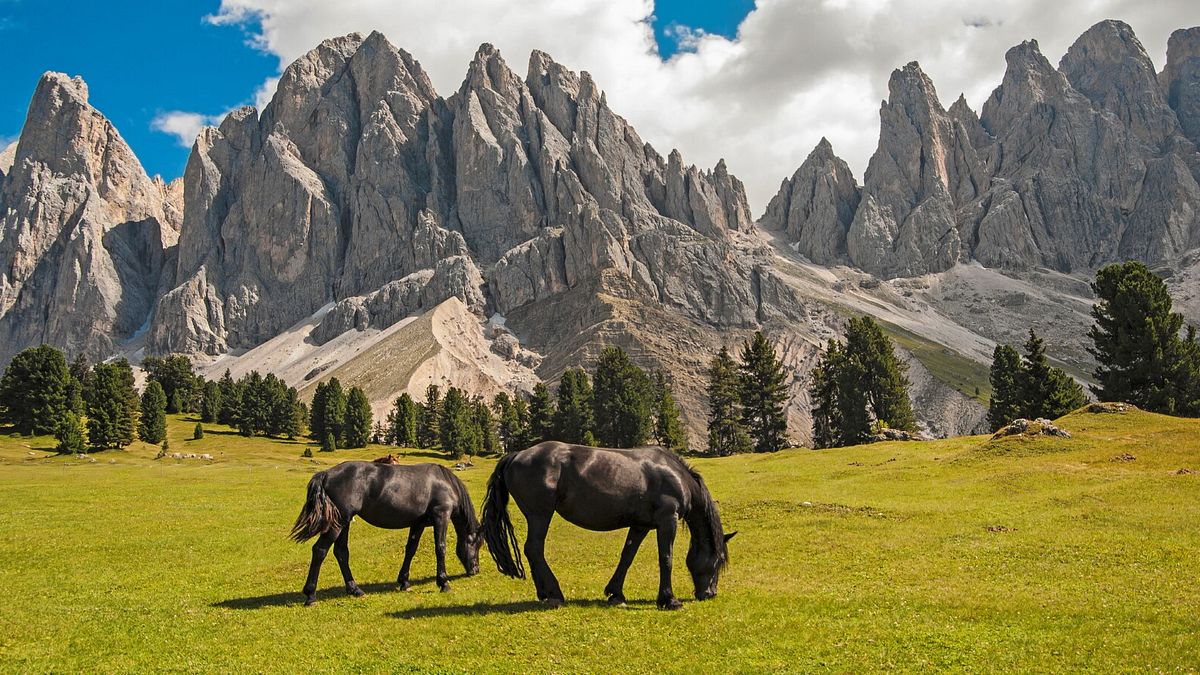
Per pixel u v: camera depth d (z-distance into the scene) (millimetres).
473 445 141125
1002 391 109812
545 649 15297
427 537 29828
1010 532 27281
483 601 19500
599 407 139375
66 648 15961
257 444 145375
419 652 15273
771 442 132500
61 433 113062
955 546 25266
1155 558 22000
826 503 34844
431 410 166625
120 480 58688
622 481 18422
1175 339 80562
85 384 187000
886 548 25500
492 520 19000
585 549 27578
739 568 23484
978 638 15227
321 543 19844
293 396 171000
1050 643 14719
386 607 19047
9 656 15391
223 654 15391
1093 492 34094
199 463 98125
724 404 140250
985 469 45312
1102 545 24047
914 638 15367
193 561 26203
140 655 15359
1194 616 15844
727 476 52500
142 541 29938
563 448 18938
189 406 195000
